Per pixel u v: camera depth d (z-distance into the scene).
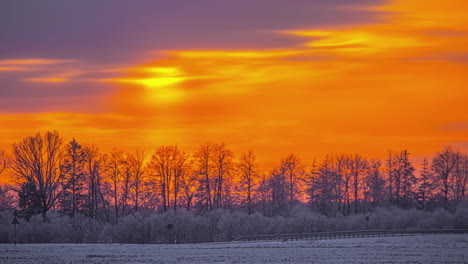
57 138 134.00
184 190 146.25
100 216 140.62
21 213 125.00
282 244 108.50
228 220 131.50
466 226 143.00
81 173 135.88
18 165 130.00
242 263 77.94
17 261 78.06
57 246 99.88
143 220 125.75
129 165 143.88
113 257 83.69
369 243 109.94
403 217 146.12
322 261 80.25
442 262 79.62
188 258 83.38
